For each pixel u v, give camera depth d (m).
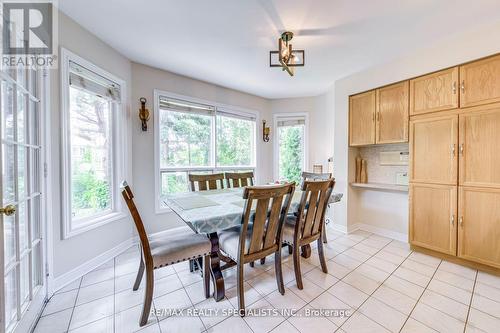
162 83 2.83
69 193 1.82
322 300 1.57
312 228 1.87
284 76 3.01
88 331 1.30
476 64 1.92
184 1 1.56
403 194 2.71
